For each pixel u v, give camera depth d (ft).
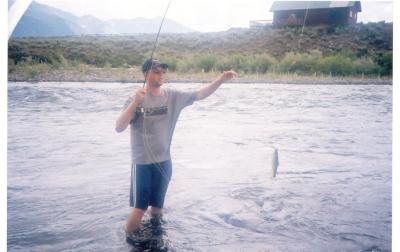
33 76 53.42
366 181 13.26
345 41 64.44
